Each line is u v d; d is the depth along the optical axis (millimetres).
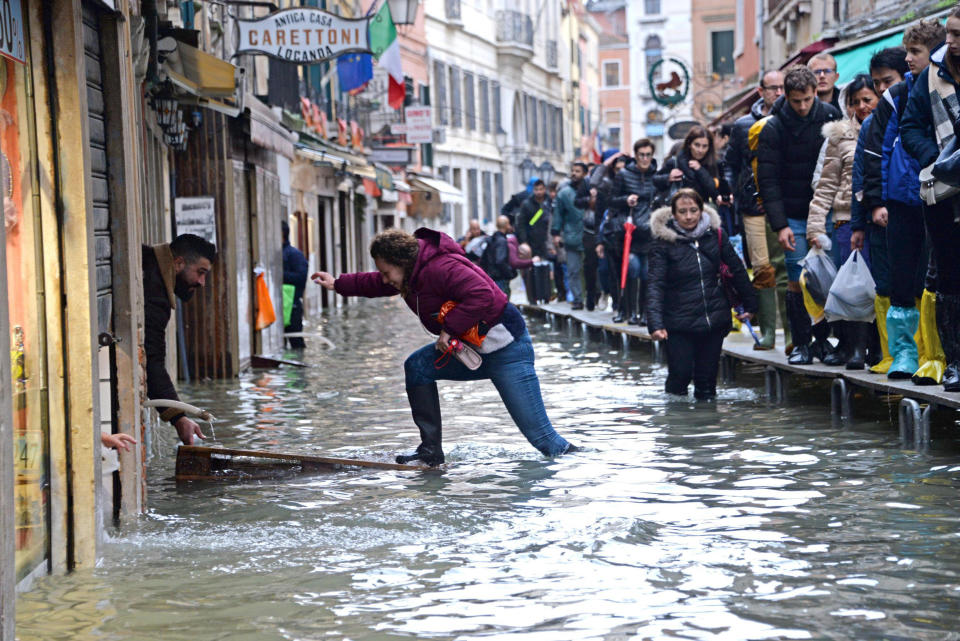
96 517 8008
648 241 22641
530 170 75938
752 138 15008
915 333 12141
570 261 30016
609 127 130625
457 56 79625
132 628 6613
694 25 89438
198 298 19969
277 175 25875
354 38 22703
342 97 52438
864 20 26828
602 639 6215
